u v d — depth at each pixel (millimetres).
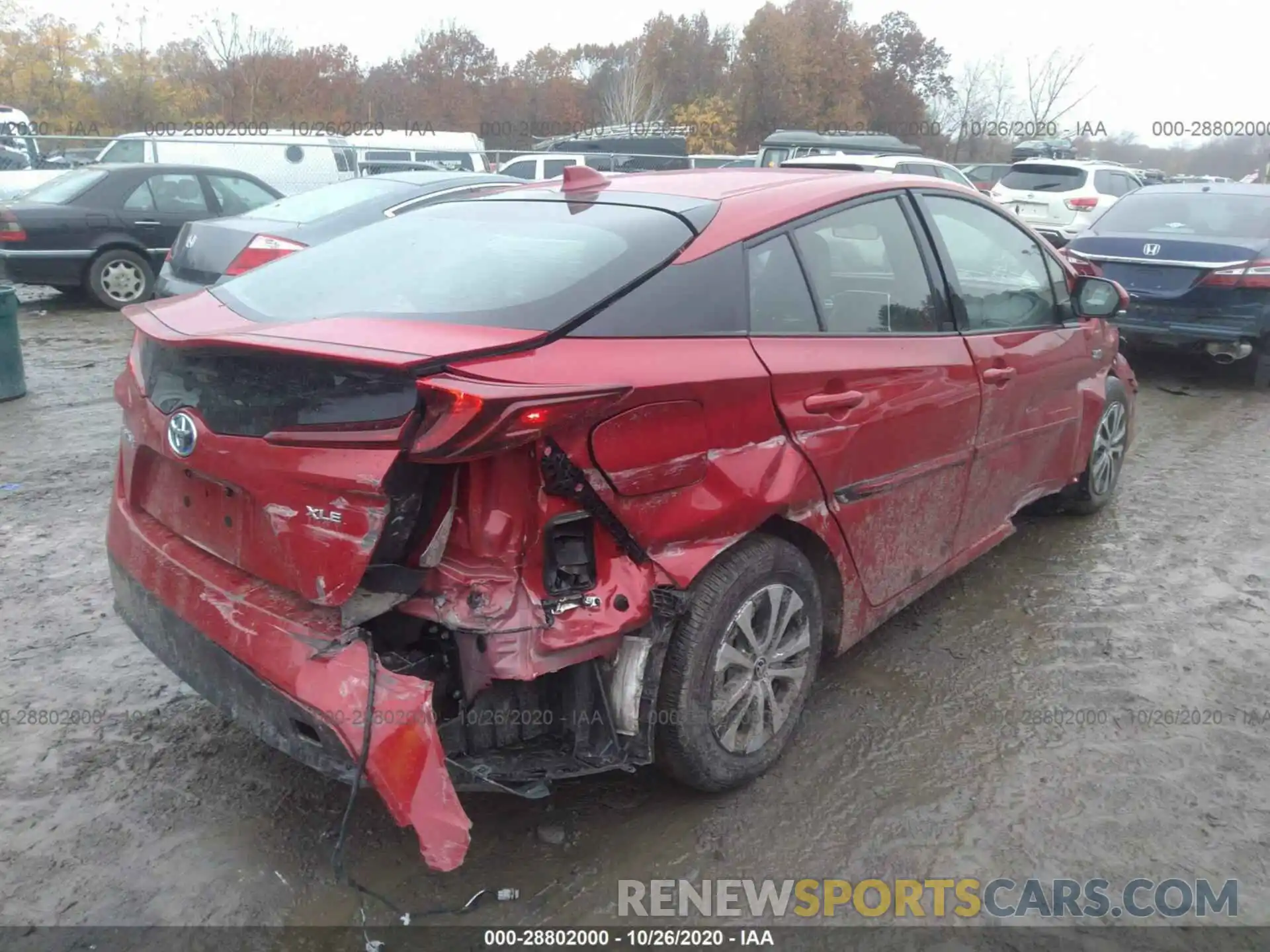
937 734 3561
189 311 3143
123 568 3158
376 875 2854
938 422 3727
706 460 2865
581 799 3180
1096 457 5430
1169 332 8703
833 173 3938
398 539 2494
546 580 2617
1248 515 5746
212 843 2969
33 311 11789
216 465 2703
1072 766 3387
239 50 32656
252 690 2635
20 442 6691
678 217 3164
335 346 2488
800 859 2951
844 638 3568
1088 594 4688
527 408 2391
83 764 3312
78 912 2701
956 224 4168
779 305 3217
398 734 2422
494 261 3023
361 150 17688
